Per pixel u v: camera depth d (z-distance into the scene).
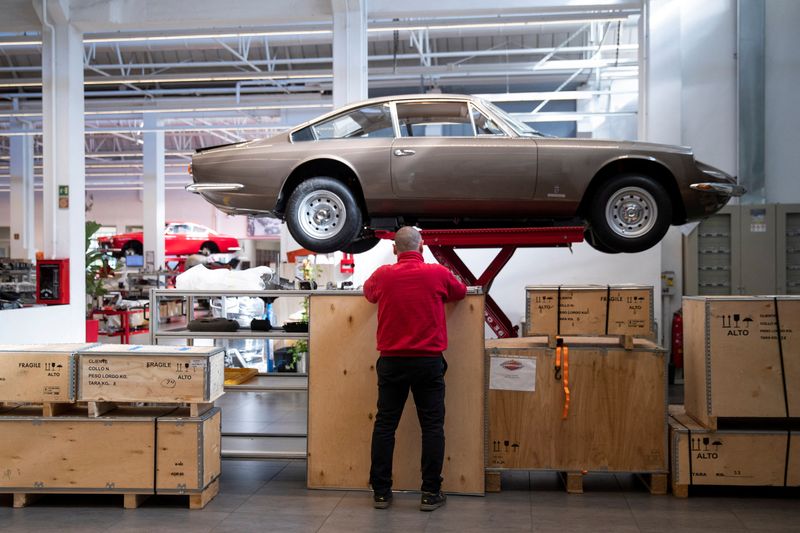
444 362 4.21
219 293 4.91
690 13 9.37
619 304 4.46
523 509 4.16
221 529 3.81
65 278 9.74
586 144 5.87
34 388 4.16
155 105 17.34
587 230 6.38
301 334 4.85
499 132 5.98
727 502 4.31
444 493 4.43
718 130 9.33
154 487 4.15
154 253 21.23
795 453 4.31
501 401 4.52
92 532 3.76
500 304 8.49
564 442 4.50
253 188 6.11
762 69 9.14
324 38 13.82
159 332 4.99
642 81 8.99
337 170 6.19
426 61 14.96
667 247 8.90
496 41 15.26
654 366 4.46
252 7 9.46
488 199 5.87
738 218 8.73
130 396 4.15
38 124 20.83
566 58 15.84
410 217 6.11
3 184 28.64
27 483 4.17
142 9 9.72
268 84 17.84
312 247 5.96
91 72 16.28
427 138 5.91
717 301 4.33
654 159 5.87
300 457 4.85
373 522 3.93
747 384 4.31
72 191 9.99
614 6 9.05
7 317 8.34
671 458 4.46
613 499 4.38
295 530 3.80
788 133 9.23
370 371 4.53
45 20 9.79
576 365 4.49
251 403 8.04
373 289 4.22
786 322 4.30
